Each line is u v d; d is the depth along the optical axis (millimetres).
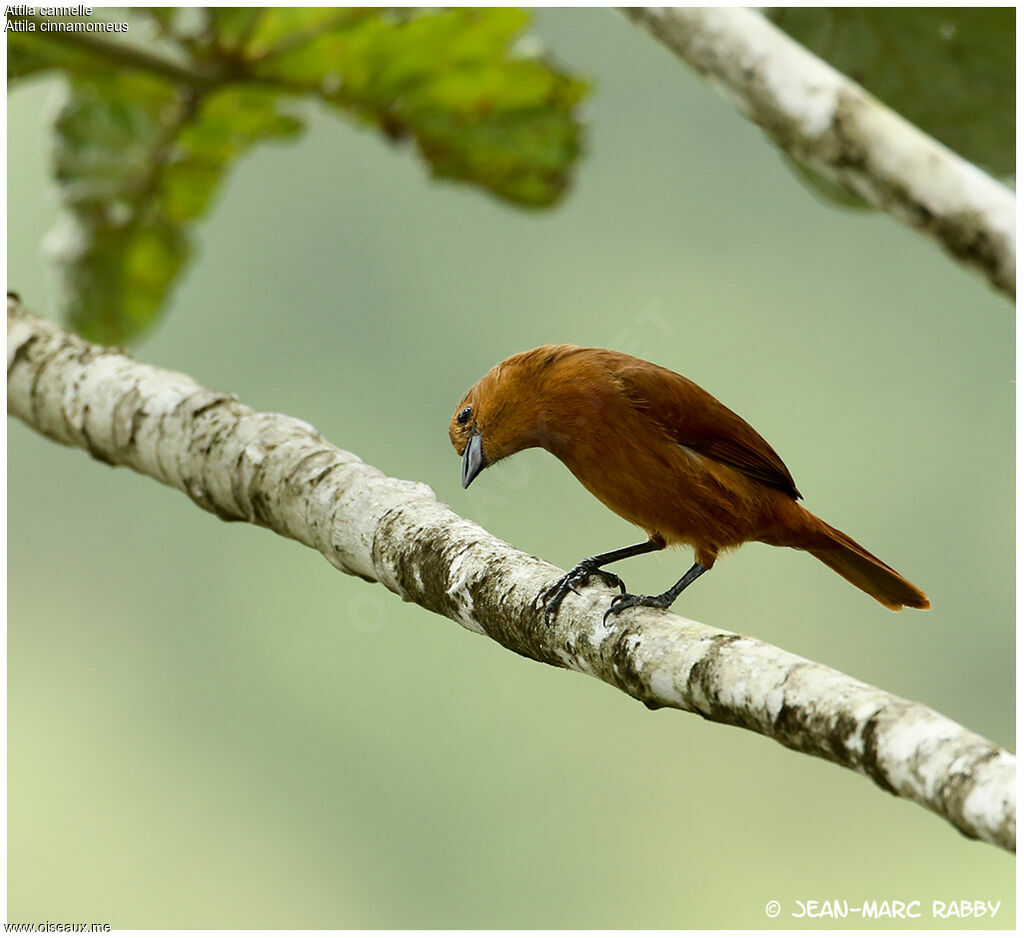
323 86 8648
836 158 6145
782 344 15391
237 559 14102
